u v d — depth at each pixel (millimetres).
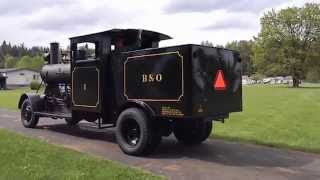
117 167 8438
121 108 10742
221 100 10203
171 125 10555
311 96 37938
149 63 10109
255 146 11492
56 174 7762
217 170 8727
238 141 12219
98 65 11633
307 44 82938
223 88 10250
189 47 9336
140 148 10039
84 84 12156
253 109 23000
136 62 10453
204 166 9094
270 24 84312
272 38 83500
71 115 12961
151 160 9703
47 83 15125
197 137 11414
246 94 42438
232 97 10602
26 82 97000
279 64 83000
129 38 11914
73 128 14914
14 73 95438
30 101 14875
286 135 13180
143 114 10078
